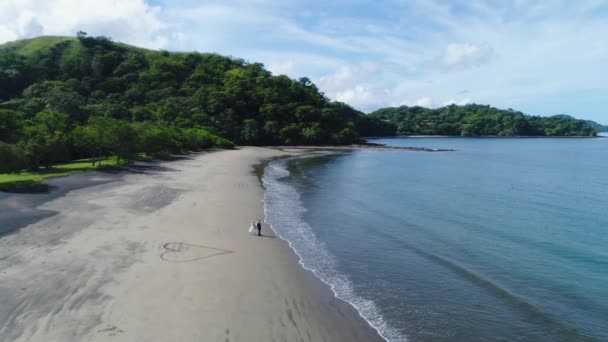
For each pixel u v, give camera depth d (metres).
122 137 51.22
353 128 155.88
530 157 99.94
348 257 22.52
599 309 17.11
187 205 31.31
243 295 16.16
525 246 26.05
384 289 18.25
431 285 18.97
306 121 141.38
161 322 13.35
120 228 23.62
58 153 43.88
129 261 18.50
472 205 39.22
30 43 152.25
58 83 114.31
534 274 21.05
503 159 93.75
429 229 29.53
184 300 15.10
